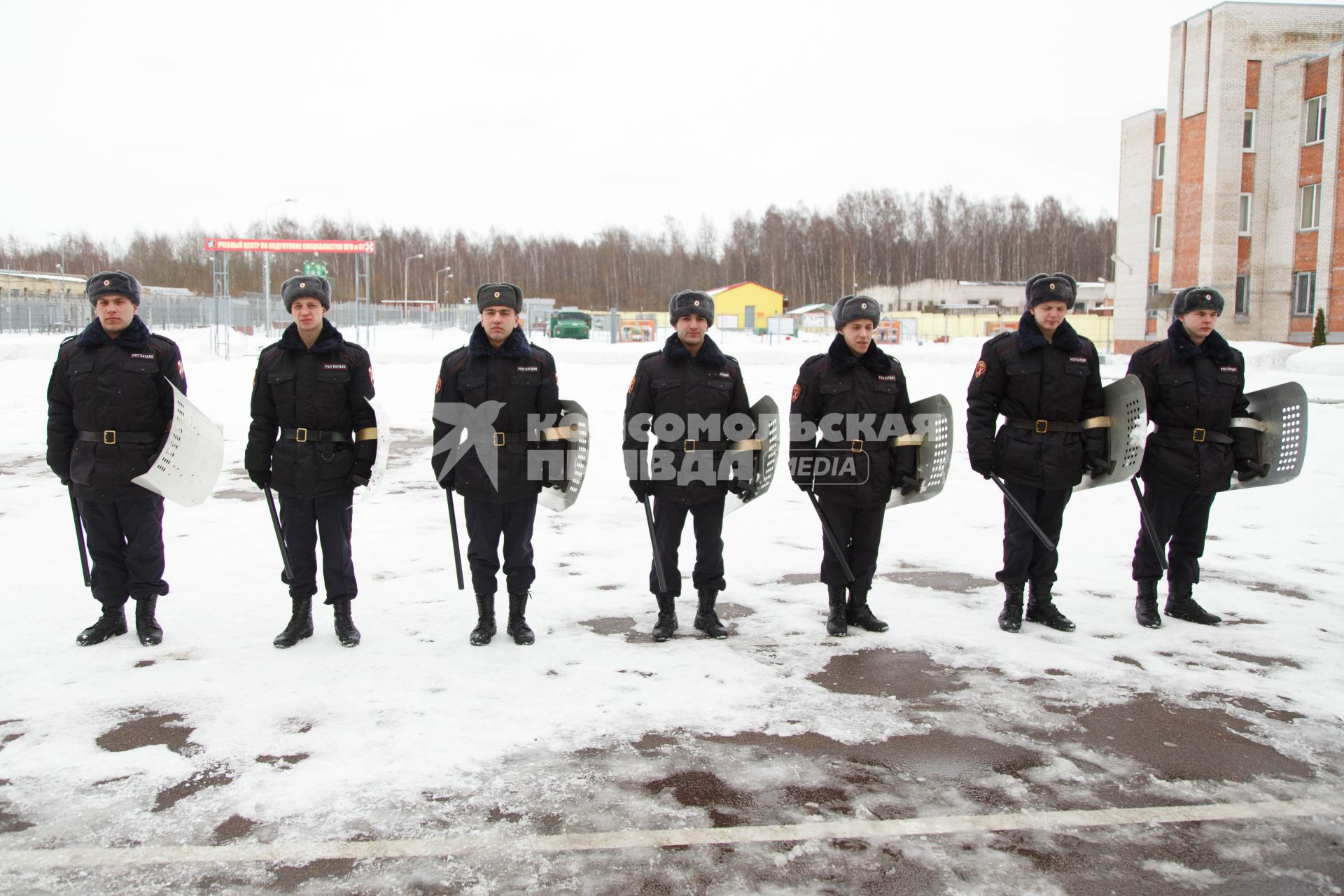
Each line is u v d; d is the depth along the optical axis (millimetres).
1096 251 85625
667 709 3516
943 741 3266
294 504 4215
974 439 4539
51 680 3752
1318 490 8047
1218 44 29469
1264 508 7324
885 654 4160
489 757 3113
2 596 4863
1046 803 2848
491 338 4309
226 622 4535
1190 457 4477
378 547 6039
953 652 4191
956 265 86500
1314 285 28422
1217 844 2631
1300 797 2898
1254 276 29938
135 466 4105
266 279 37188
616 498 7801
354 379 4277
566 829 2674
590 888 2393
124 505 4141
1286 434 4617
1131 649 4227
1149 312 33938
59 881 2410
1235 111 29516
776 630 4492
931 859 2539
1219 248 29859
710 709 3520
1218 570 5555
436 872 2455
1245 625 4562
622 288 93312
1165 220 32188
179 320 41500
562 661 4039
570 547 6117
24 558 5629
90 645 4168
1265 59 29375
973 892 2389
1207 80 30047
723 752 3166
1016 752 3184
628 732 3312
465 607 4809
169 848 2559
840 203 92375
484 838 2621
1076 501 7609
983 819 2750
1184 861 2545
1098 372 4527
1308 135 28469
